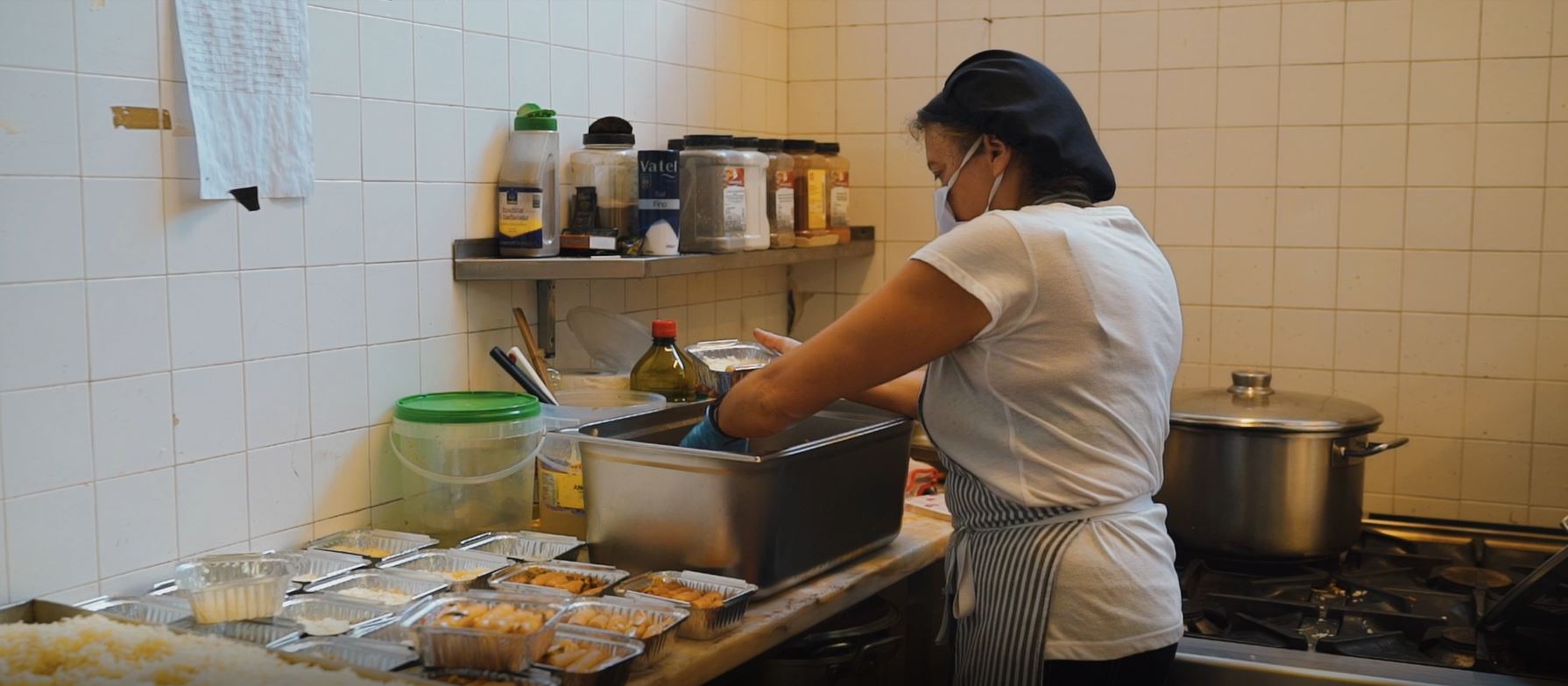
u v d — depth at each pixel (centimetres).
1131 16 275
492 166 219
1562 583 178
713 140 240
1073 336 150
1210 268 274
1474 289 255
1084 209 158
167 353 167
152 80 163
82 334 157
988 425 157
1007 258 147
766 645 161
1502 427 256
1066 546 154
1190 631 199
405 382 205
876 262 304
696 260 230
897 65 297
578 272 213
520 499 203
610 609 152
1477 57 250
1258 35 265
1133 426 155
